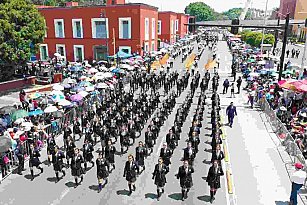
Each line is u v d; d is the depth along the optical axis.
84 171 16.23
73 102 24.56
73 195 14.41
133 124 20.06
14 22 34.28
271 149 19.22
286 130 19.86
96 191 14.76
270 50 57.16
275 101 26.67
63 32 54.19
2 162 16.03
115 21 49.94
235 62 45.91
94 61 47.75
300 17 97.88
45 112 21.20
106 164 14.84
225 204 13.66
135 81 35.03
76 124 20.89
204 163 17.53
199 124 19.69
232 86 32.06
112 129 20.36
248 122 24.33
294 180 12.70
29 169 16.86
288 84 25.05
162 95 32.31
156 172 13.92
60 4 98.00
